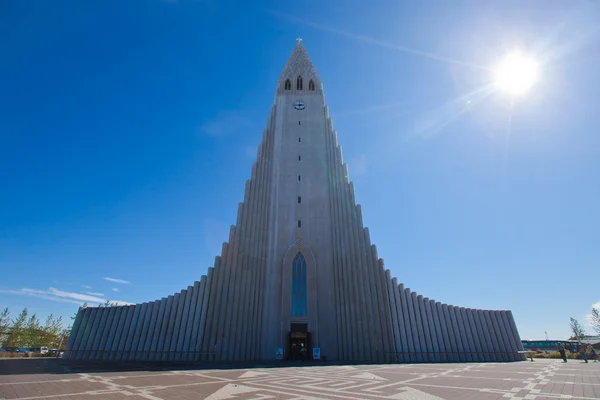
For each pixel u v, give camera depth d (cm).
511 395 1081
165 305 3812
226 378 1602
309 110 5191
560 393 1120
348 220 4162
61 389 1165
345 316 3678
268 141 4844
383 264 3916
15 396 1016
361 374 1855
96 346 3788
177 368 2222
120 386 1255
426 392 1152
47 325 6725
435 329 3750
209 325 3491
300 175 4603
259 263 3969
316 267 3984
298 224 4250
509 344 3797
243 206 4175
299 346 3631
